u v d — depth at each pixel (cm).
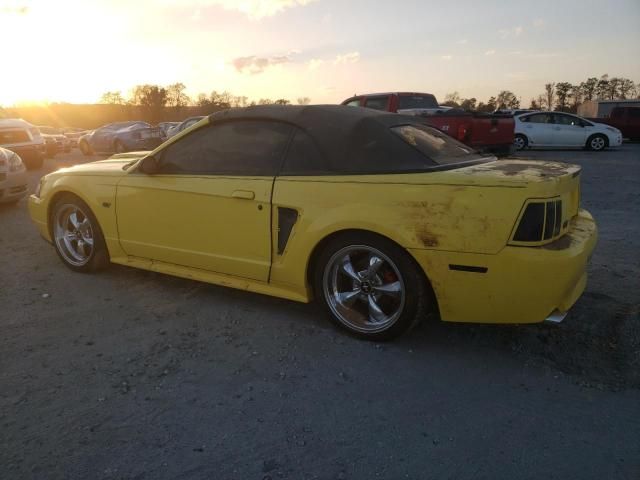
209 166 382
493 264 283
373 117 352
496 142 1008
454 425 250
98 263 461
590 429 246
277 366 306
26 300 404
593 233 327
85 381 288
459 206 288
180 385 285
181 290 427
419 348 328
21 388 280
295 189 339
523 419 255
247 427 249
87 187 439
